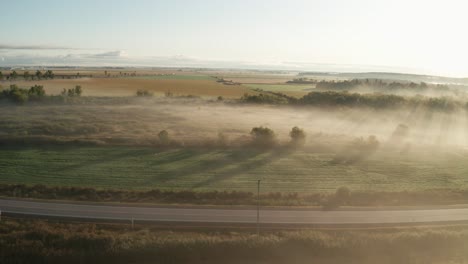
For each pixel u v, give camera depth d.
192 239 29.42
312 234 30.69
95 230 30.77
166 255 28.20
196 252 28.45
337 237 30.45
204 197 38.44
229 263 28.09
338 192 39.47
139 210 34.62
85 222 32.03
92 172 46.03
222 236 30.39
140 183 42.81
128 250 28.12
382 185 44.56
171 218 33.12
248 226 32.09
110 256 27.91
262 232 31.20
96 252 28.03
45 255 27.62
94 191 39.03
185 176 45.59
